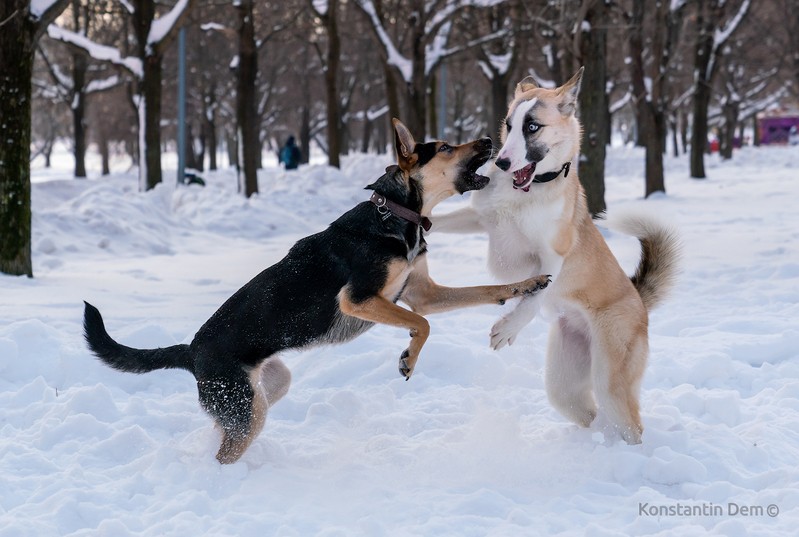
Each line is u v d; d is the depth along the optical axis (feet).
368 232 16.80
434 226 19.21
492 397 21.08
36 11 34.50
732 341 25.18
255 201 64.80
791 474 15.56
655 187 79.56
